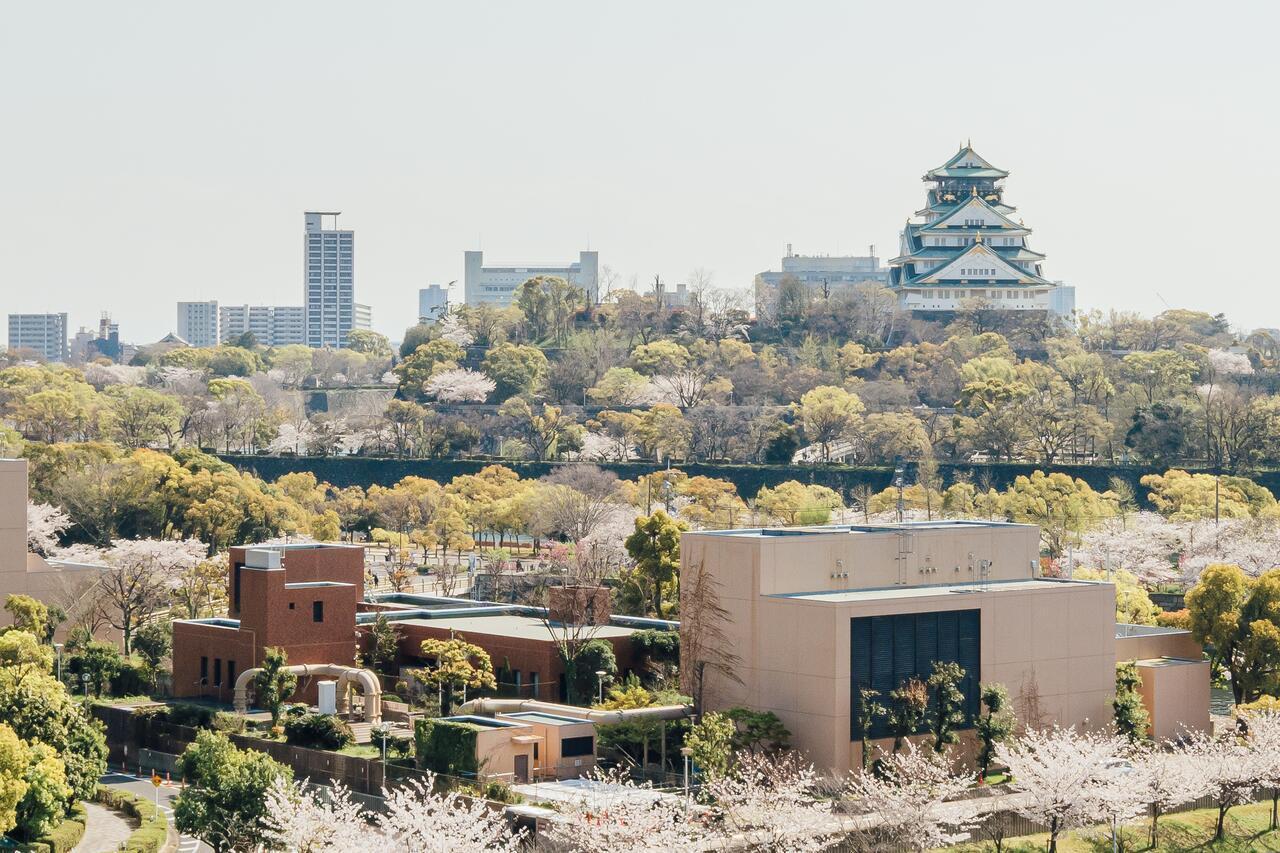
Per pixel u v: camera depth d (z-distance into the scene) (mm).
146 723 120625
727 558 108625
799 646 104562
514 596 170750
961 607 108625
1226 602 125562
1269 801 104500
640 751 106000
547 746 102188
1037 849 92625
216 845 90375
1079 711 114500
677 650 121750
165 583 159875
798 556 108688
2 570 149750
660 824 81688
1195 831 98188
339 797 90188
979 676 109500
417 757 103125
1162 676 119812
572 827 82562
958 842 91562
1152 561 186000
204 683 130625
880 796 89375
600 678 114125
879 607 104562
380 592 180875
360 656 130000
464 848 78250
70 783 100688
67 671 136375
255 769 91688
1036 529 121625
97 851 94250
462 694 117438
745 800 88000
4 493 150000
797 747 104312
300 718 111875
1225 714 129500
